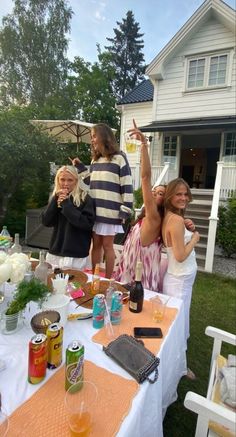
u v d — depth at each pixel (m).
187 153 14.25
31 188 6.89
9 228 6.56
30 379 0.97
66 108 16.14
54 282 1.46
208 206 6.45
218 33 8.05
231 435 1.11
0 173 5.73
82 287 1.82
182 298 2.03
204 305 3.62
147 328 1.39
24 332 1.29
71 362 0.93
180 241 1.94
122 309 1.58
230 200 6.12
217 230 6.03
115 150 2.76
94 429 0.80
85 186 2.50
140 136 2.04
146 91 11.09
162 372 1.22
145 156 2.04
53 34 15.49
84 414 0.80
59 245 2.42
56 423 0.81
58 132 7.07
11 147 5.65
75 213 2.25
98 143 2.72
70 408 0.82
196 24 8.12
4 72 15.43
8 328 1.26
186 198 2.08
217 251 6.46
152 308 1.63
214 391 1.30
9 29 14.77
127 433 0.80
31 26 14.91
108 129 2.72
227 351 2.62
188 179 14.38
